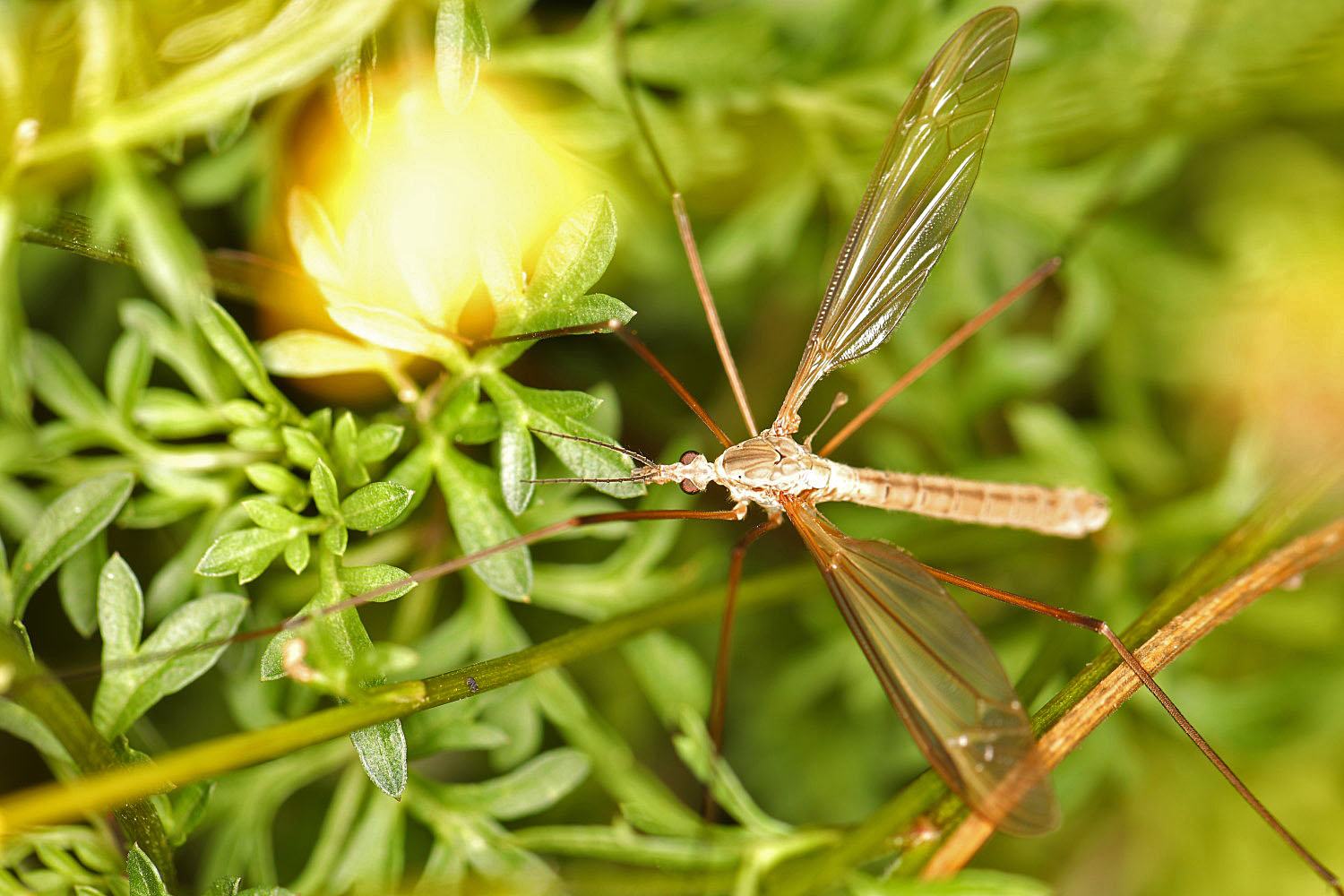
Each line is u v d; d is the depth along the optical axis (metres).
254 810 0.17
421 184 0.17
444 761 0.18
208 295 0.17
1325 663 0.19
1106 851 0.19
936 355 0.18
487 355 0.17
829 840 0.17
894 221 0.18
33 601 0.18
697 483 0.17
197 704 0.18
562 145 0.18
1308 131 0.19
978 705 0.17
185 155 0.17
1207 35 0.18
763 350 0.19
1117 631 0.18
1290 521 0.17
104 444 0.17
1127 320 0.19
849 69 0.18
